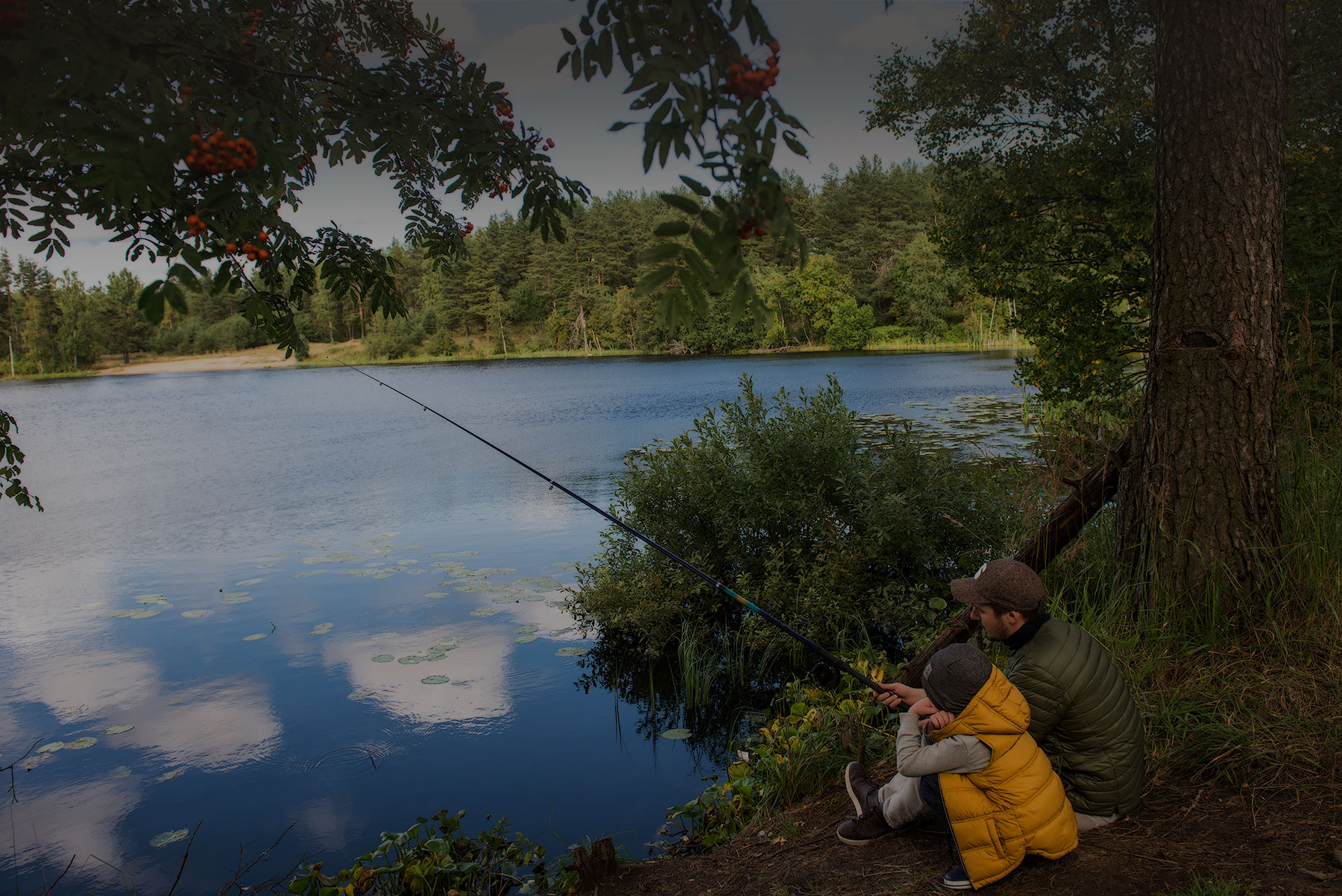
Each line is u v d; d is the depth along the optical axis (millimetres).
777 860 2748
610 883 2895
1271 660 3037
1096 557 4273
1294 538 3365
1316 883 1987
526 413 22750
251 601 7281
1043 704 2254
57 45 1711
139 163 1522
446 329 72688
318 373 58312
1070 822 2186
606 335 67750
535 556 8539
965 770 2164
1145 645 3262
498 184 2916
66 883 3439
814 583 5723
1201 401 3326
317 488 12969
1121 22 8922
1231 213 3275
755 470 6395
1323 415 4359
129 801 4090
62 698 5320
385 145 2787
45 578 8258
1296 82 7305
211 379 54406
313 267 3215
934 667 2189
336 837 3762
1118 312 9414
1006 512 5555
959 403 18875
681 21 1468
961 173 9828
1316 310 6102
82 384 53125
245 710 5102
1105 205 8602
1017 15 8875
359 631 6438
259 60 2422
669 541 6445
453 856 3410
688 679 5379
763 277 53156
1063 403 8617
